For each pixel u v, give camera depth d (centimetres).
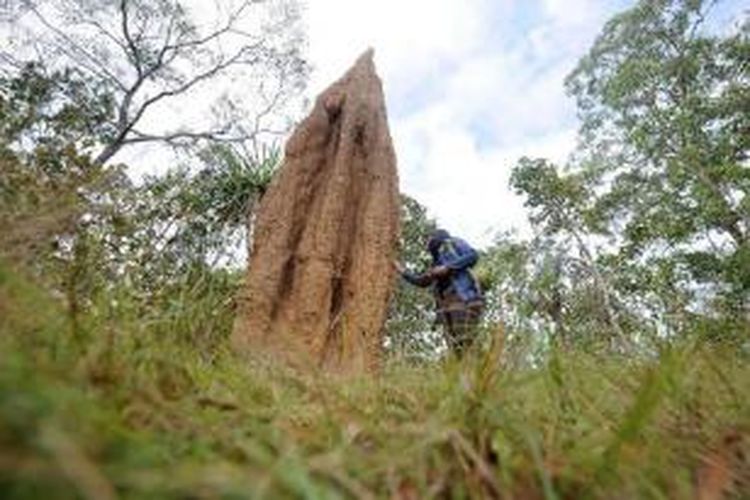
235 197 969
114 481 103
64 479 93
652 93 2409
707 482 168
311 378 243
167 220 417
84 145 432
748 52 2306
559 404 211
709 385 229
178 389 206
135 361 197
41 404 100
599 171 2088
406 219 1883
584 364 263
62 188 271
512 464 169
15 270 194
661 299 362
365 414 205
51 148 354
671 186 2031
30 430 94
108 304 229
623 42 2514
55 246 246
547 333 254
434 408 207
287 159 923
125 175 355
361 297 826
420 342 441
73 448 91
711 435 199
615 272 1644
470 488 160
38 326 176
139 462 112
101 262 288
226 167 1012
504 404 195
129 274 292
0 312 168
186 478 110
